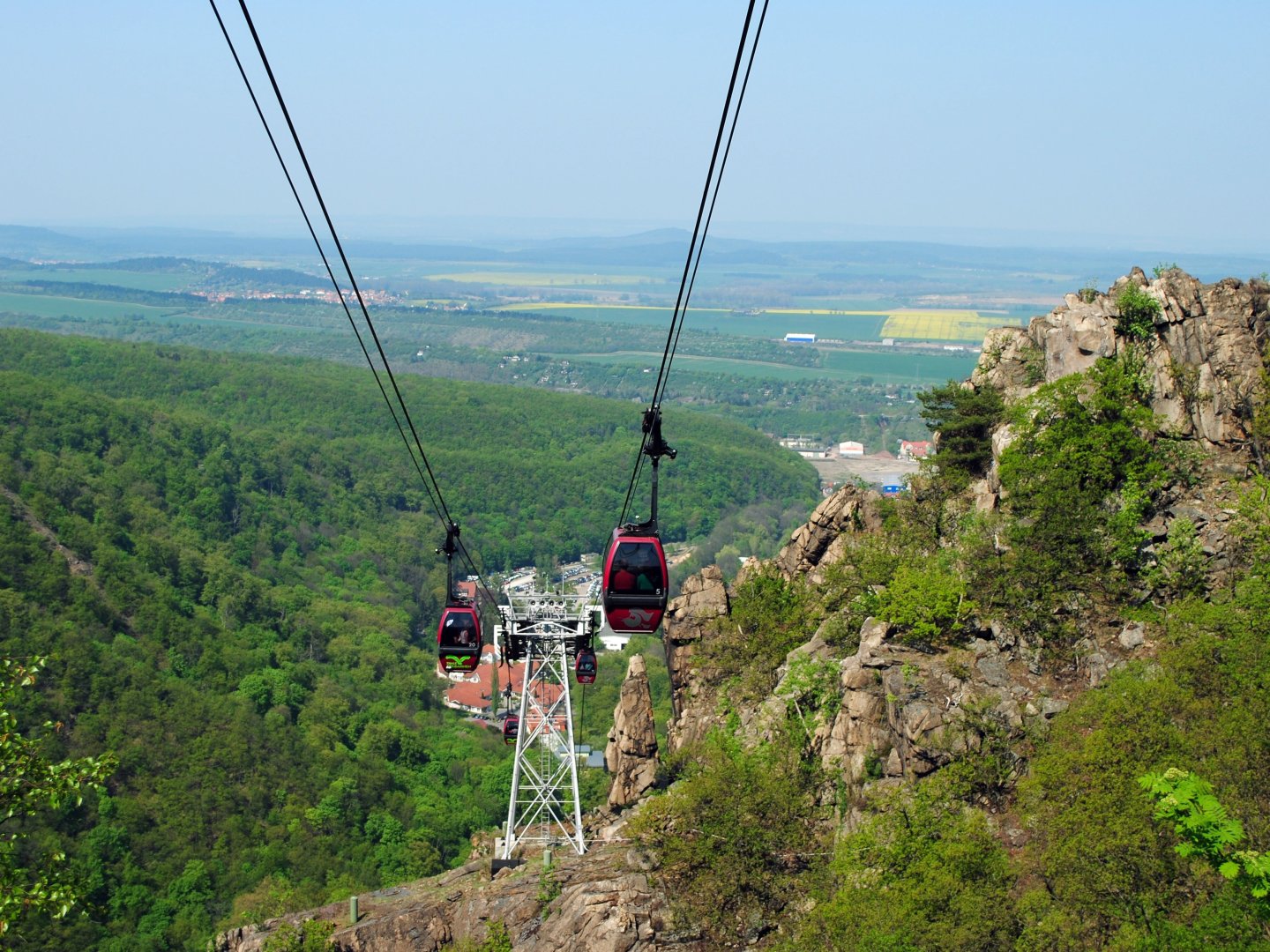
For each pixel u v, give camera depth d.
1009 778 39.62
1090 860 32.56
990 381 57.00
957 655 43.78
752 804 42.66
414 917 44.09
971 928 33.50
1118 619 44.12
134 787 113.44
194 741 124.88
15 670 27.50
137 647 143.00
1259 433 47.50
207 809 113.75
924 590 45.72
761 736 48.81
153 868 101.94
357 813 122.75
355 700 158.75
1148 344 50.47
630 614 33.38
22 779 27.03
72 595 147.38
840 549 58.50
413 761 142.88
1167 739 35.06
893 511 58.12
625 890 41.62
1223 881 30.58
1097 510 47.03
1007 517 48.62
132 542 176.50
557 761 70.69
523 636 64.94
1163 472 47.19
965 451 56.16
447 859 119.25
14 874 26.33
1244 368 49.28
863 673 44.38
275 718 139.25
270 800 120.50
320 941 43.25
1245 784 32.28
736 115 20.92
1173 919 30.95
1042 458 48.69
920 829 37.94
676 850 42.28
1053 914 32.78
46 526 165.00
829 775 44.12
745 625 57.31
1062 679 42.81
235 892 102.75
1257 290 50.94
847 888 37.72
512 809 58.91
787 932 39.25
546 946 40.94
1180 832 27.19
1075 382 49.28
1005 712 41.12
